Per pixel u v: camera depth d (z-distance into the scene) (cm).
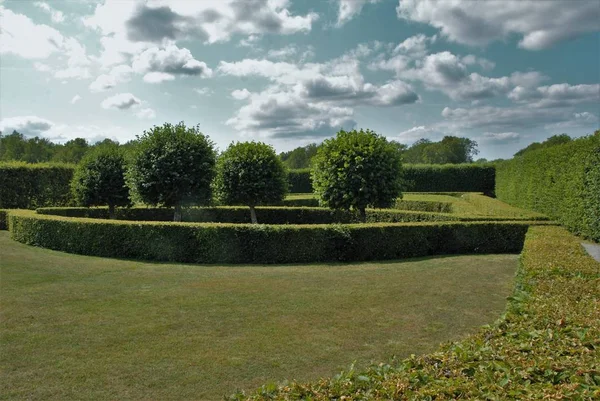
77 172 1934
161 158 1709
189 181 1741
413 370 280
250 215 2159
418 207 2480
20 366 512
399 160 1655
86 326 639
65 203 2317
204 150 1795
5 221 1859
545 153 1738
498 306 733
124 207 2020
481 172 3766
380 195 1606
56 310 713
